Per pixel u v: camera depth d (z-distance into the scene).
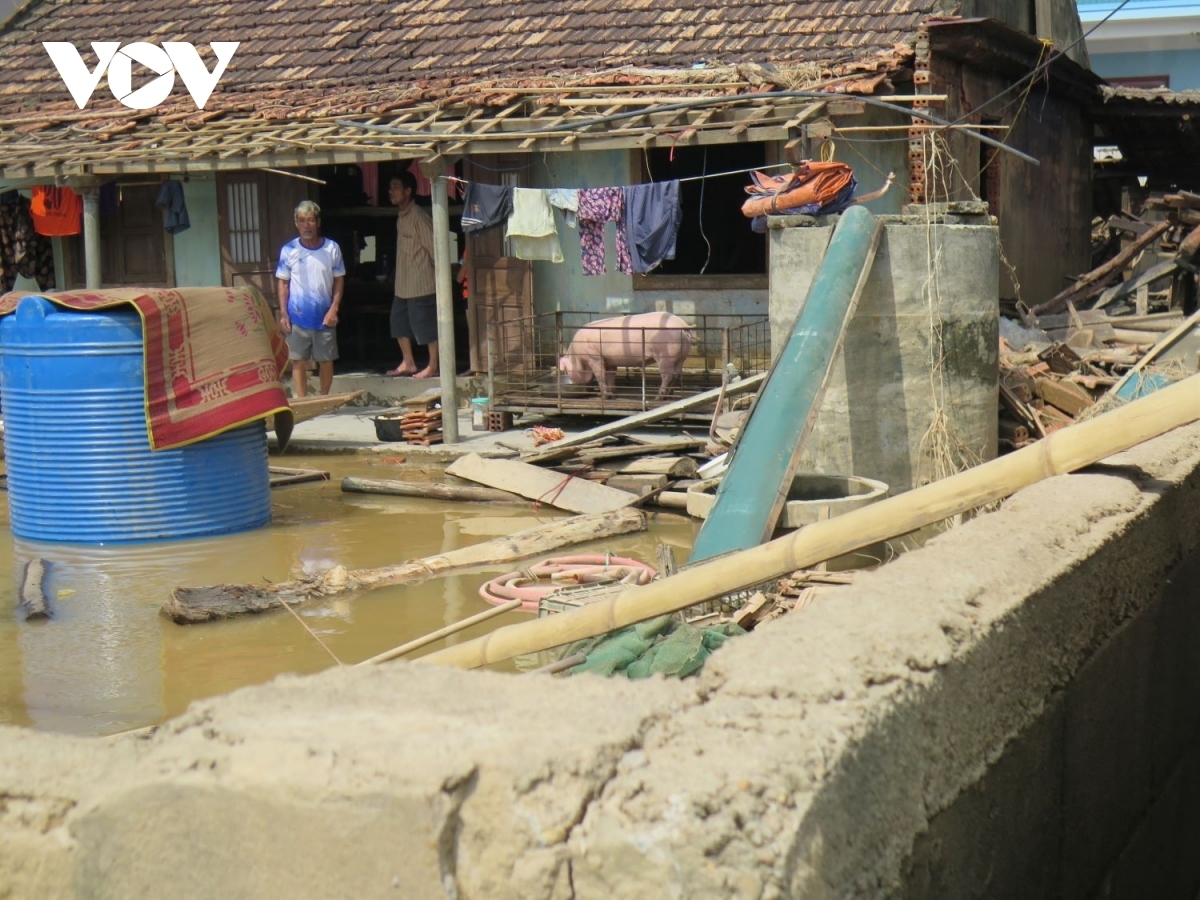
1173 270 15.89
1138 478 3.82
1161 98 18.62
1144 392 10.48
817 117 12.12
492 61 15.48
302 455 13.23
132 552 9.09
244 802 1.76
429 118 13.83
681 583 3.91
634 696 1.92
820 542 3.85
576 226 14.31
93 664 6.69
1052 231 17.69
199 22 17.88
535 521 10.05
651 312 14.52
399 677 2.02
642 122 12.87
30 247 17.45
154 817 1.82
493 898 1.67
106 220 17.34
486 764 1.69
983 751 2.40
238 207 17.00
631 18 15.73
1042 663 2.76
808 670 2.03
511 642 4.09
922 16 14.45
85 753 1.94
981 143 14.77
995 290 9.32
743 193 16.64
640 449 11.45
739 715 1.88
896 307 8.93
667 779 1.67
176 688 6.32
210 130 14.80
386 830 1.69
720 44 14.73
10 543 9.38
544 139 12.88
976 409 9.21
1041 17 17.14
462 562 8.57
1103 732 3.28
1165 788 4.03
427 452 12.97
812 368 7.76
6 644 7.04
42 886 1.90
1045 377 11.13
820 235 9.02
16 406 9.38
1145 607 3.61
